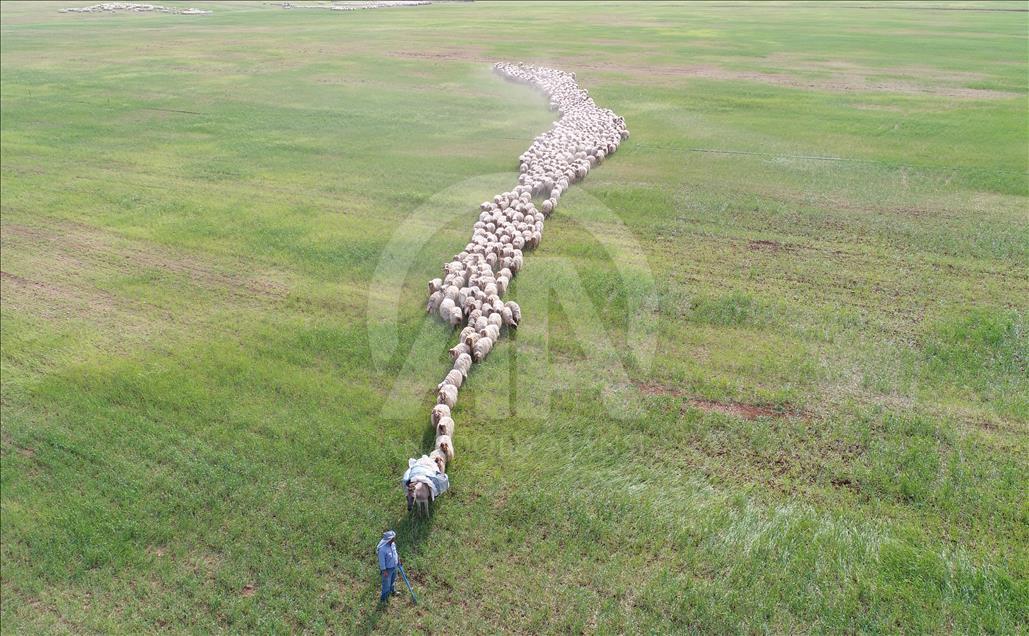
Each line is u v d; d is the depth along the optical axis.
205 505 12.71
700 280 19.78
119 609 10.98
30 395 15.95
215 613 10.80
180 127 38.88
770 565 10.91
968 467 12.54
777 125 35.88
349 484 12.99
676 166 29.73
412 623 10.44
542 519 12.02
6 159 33.59
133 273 21.69
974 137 32.00
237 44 70.94
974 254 20.66
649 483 12.67
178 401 15.37
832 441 13.43
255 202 27.22
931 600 10.22
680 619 10.23
